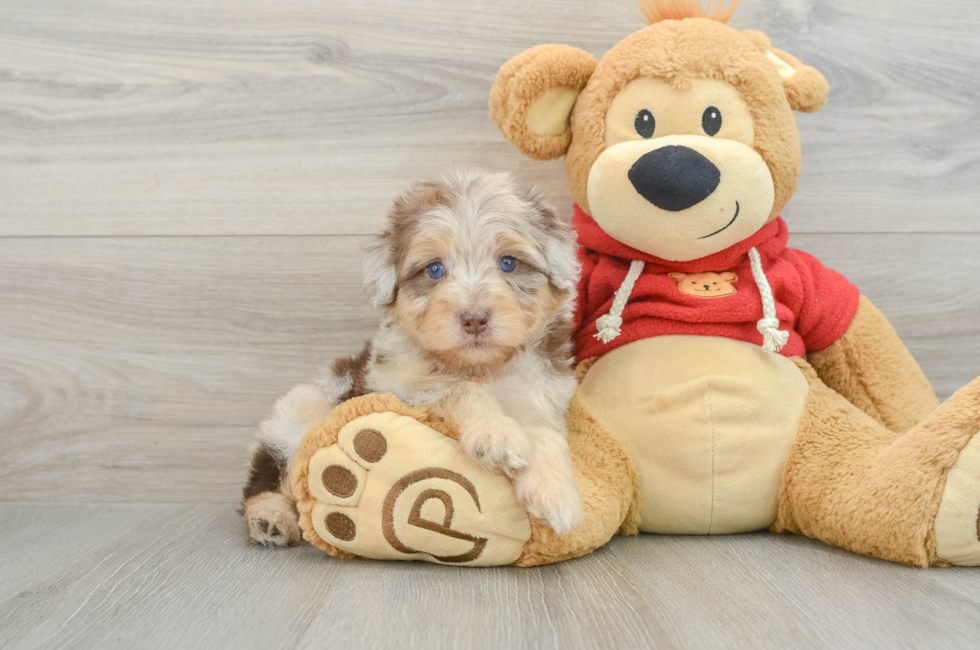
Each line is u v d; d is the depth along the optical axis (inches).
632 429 28.0
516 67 28.9
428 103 33.0
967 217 33.5
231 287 33.2
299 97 32.9
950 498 25.1
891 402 29.6
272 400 33.4
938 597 23.9
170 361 33.3
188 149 33.0
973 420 25.2
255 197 33.1
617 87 28.2
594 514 26.5
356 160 33.1
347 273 33.2
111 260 33.1
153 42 32.7
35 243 33.0
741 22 32.6
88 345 33.2
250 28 32.7
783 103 28.2
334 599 24.1
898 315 33.5
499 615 23.2
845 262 33.4
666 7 29.3
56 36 32.7
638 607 23.5
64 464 33.4
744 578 25.1
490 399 26.5
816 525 27.2
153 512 32.1
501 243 27.1
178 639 22.4
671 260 28.9
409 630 22.6
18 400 33.2
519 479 25.3
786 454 27.9
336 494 26.0
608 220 28.3
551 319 28.6
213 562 26.8
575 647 21.9
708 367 27.9
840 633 22.3
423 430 25.8
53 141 32.9
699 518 28.0
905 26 33.1
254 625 22.9
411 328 27.1
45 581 25.4
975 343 33.5
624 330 29.0
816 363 30.3
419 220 27.4
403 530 25.6
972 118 33.3
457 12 32.7
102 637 22.5
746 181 27.4
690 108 27.6
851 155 33.3
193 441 33.4
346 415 26.1
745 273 29.2
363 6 32.7
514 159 33.1
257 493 29.1
